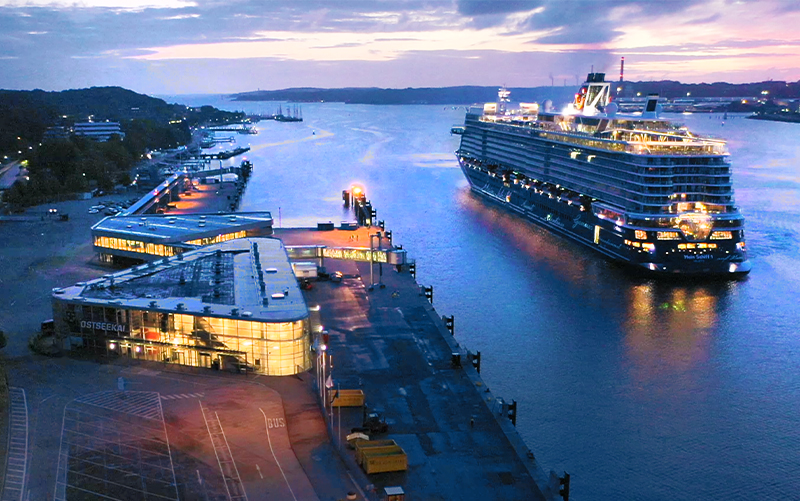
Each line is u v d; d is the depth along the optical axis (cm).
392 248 19438
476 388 10706
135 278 13450
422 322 13650
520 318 15638
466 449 8956
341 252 17912
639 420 11200
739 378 12700
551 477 8175
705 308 16500
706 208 19638
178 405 10100
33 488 7950
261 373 11262
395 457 8369
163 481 8125
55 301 12031
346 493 7956
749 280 18925
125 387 10694
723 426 11050
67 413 9800
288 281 13325
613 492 9400
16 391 10488
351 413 9894
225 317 11194
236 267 14400
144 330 11656
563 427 10969
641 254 19350
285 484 8106
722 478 9725
